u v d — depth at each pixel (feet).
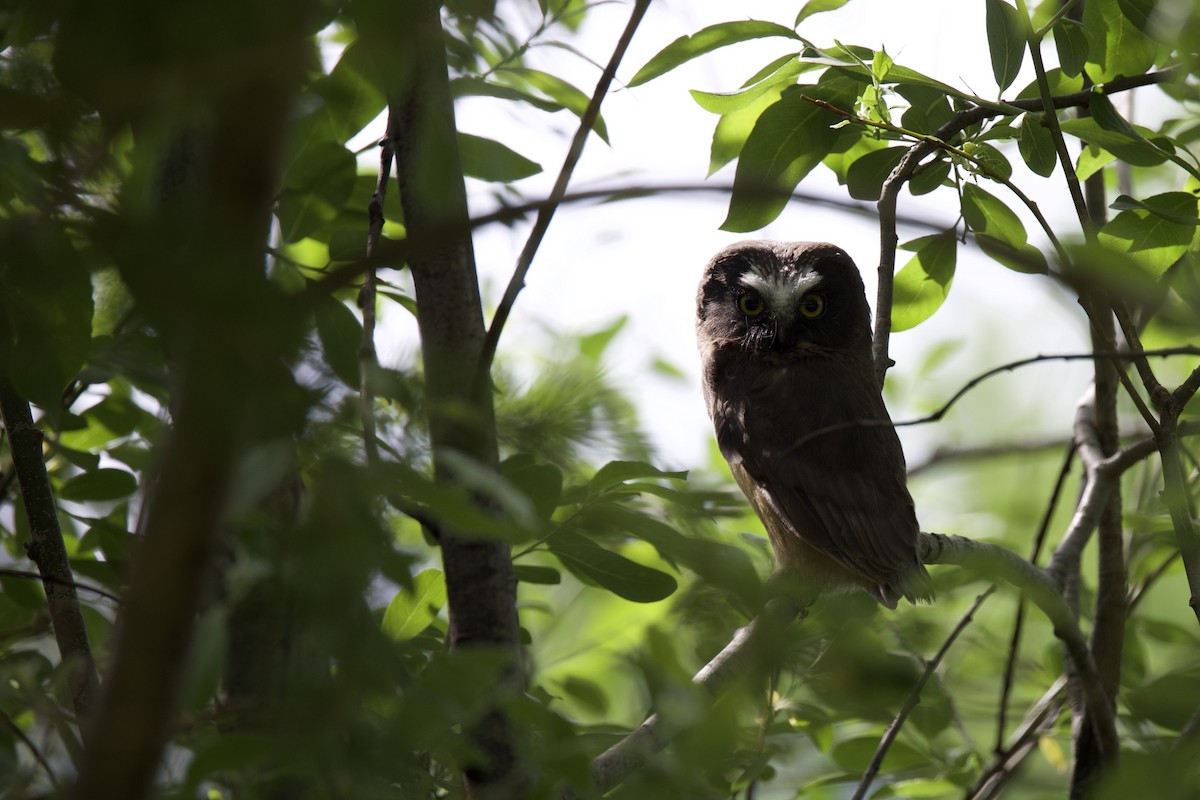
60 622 17.61
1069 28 22.44
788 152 24.04
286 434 7.82
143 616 6.82
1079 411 30.86
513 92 18.38
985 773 25.66
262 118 6.35
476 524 8.63
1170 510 19.20
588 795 11.62
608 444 17.52
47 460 24.43
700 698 10.07
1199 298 11.99
